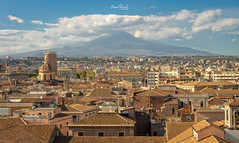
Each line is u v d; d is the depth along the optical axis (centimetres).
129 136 6316
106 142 5894
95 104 11550
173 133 5941
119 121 6825
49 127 5981
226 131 5059
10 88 16925
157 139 5994
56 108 8125
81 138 5991
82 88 18500
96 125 6688
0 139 4972
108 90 14238
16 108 8962
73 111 8712
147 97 11456
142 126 8381
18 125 5903
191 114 8031
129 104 10838
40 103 9169
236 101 6259
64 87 19325
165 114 11062
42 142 5431
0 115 8081
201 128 4984
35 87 19050
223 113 7625
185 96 12069
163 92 12200
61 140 5928
